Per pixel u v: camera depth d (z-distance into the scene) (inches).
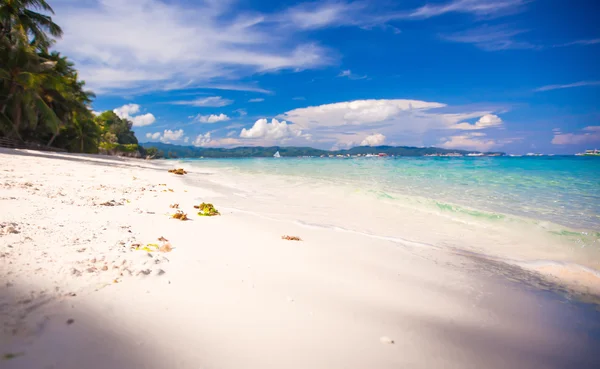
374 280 159.5
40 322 83.8
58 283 107.4
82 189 342.0
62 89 1464.1
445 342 107.3
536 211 363.3
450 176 847.7
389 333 108.6
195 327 96.6
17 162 548.1
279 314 111.8
